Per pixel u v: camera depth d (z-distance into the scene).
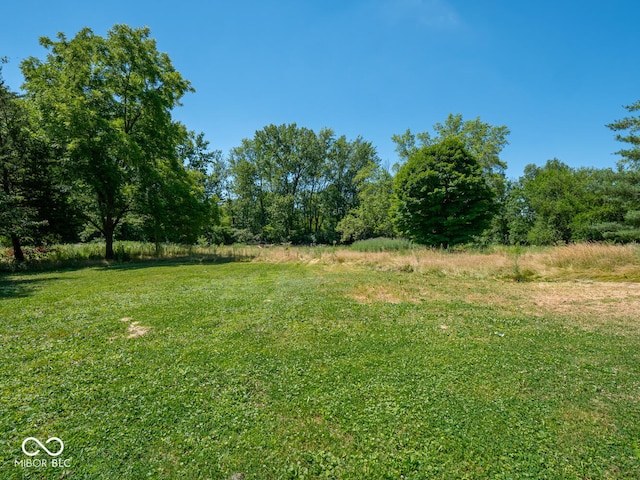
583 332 5.31
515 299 7.79
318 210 42.97
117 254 19.14
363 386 3.64
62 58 17.25
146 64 18.62
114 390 3.57
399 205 20.61
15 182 14.97
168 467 2.44
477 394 3.42
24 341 5.07
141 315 6.51
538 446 2.61
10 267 14.30
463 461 2.47
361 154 43.69
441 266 12.30
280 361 4.31
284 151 41.84
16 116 14.86
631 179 16.86
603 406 3.17
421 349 4.69
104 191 17.81
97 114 16.66
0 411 3.15
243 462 2.50
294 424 2.97
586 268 10.38
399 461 2.49
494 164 29.25
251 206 41.69
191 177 22.03
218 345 4.89
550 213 28.72
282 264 16.33
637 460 2.44
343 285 9.81
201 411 3.16
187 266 15.66
